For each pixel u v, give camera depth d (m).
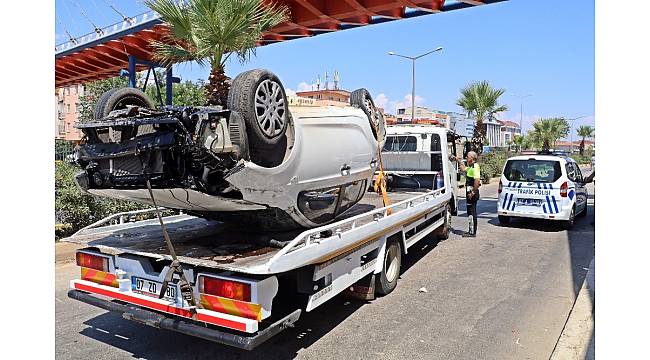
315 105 5.55
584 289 6.62
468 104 29.41
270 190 4.57
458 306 6.21
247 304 3.97
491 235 11.30
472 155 11.11
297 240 4.18
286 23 15.97
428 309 6.08
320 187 5.32
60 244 8.75
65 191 8.94
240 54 8.98
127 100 4.99
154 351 4.86
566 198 11.70
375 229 5.74
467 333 5.34
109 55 20.23
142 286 4.65
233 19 8.58
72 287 5.05
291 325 4.29
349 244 5.10
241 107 4.16
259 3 9.02
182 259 4.38
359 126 6.06
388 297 6.54
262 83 4.31
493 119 31.03
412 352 4.85
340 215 6.30
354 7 14.77
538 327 5.52
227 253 4.67
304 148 4.96
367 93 6.53
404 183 10.24
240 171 4.12
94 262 5.01
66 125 53.31
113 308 4.68
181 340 5.13
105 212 9.37
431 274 7.76
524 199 12.14
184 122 3.96
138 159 4.29
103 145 4.42
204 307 4.20
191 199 4.44
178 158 4.17
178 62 10.34
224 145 4.07
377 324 5.57
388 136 10.20
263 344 5.02
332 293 4.96
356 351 4.86
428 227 8.77
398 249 6.98
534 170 12.12
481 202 18.73
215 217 5.34
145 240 5.29
